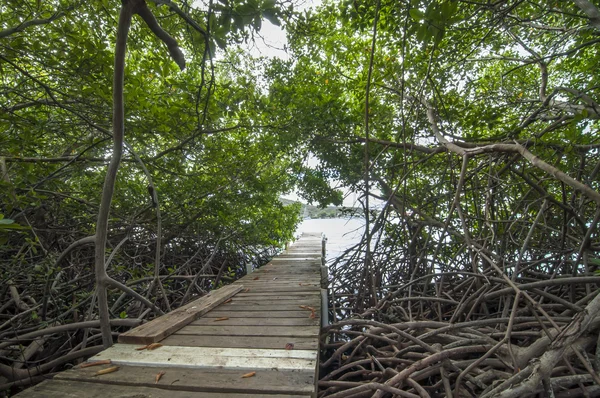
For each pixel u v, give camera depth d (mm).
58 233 5027
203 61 2432
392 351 3221
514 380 1977
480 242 4344
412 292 4781
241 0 2156
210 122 5312
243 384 1840
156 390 1813
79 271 4789
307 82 6461
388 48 5223
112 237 6012
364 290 4926
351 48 6105
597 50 4789
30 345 3514
